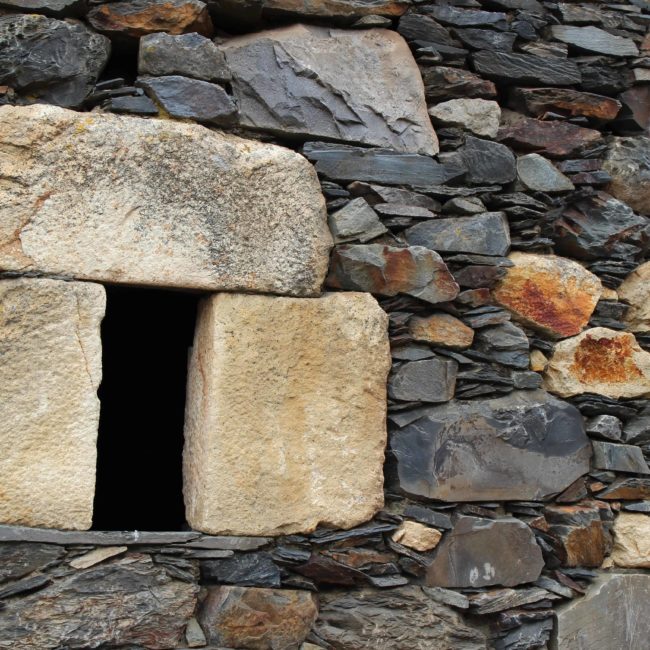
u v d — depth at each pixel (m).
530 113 3.71
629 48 3.85
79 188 3.00
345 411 3.21
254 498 3.08
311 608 3.13
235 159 3.18
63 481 2.91
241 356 3.12
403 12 3.58
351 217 3.33
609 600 3.44
